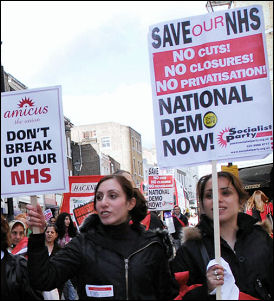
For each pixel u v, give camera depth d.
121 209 3.17
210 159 3.51
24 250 4.38
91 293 3.08
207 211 3.57
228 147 3.50
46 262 3.06
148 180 11.12
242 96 3.52
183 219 13.71
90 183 8.66
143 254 3.11
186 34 3.65
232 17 3.59
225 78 3.55
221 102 3.54
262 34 3.55
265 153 3.46
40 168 3.54
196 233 3.52
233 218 3.54
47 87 3.59
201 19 3.63
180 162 3.57
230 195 3.54
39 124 3.57
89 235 3.20
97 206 3.20
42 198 30.91
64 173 3.51
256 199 8.20
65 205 8.64
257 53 3.54
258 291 3.33
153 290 3.11
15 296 3.04
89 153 47.31
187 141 3.57
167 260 3.23
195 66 3.61
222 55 3.58
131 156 61.03
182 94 3.62
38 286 3.02
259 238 3.48
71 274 3.20
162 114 3.64
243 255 3.41
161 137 3.62
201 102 3.57
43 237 3.10
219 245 3.21
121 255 3.09
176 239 11.21
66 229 7.01
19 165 3.56
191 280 3.47
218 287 3.12
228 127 3.52
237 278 3.37
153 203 11.05
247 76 3.53
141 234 3.23
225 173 3.61
